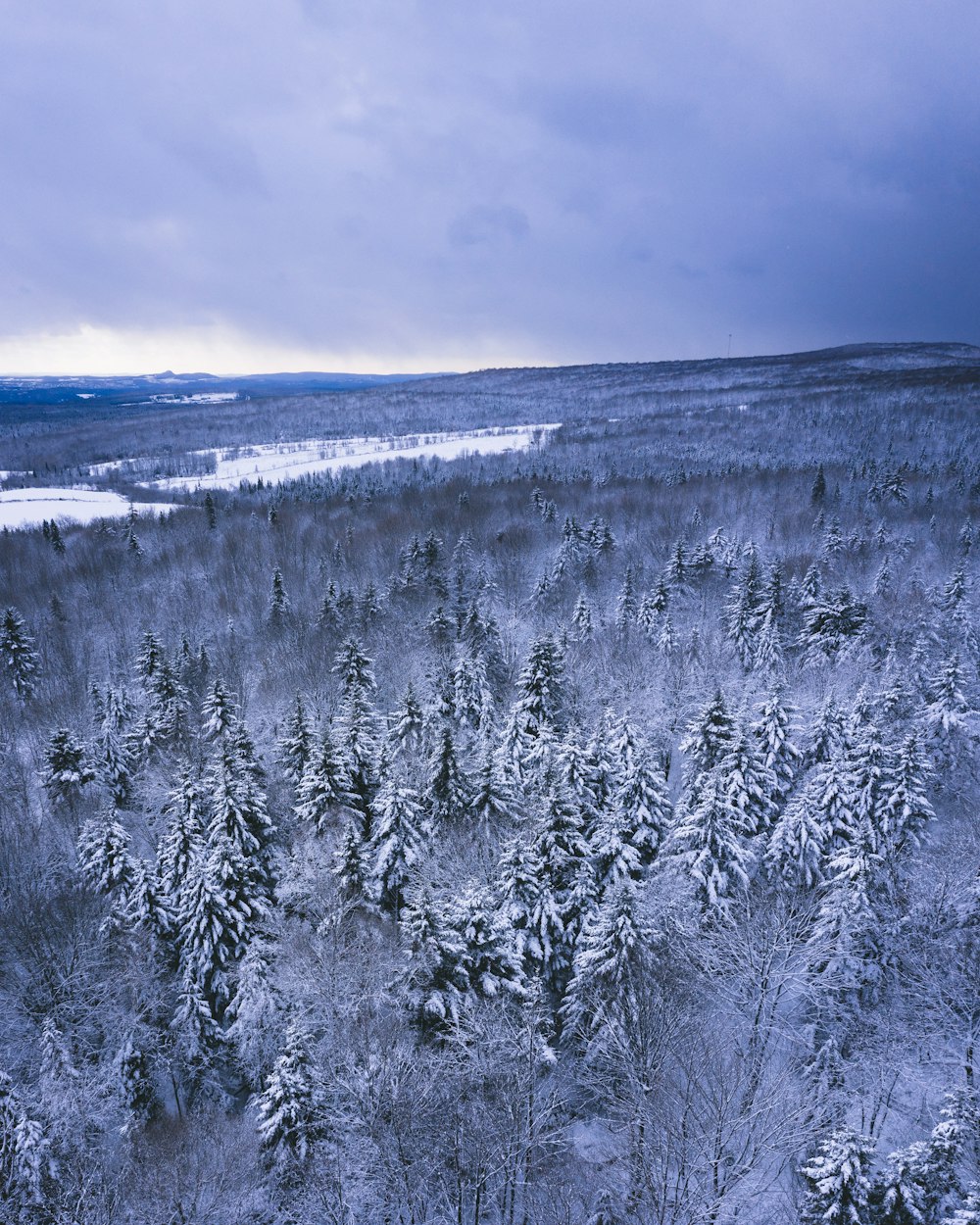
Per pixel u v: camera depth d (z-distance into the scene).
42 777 45.41
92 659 70.12
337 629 66.25
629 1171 23.92
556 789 33.25
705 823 32.22
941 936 28.73
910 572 66.56
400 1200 24.17
